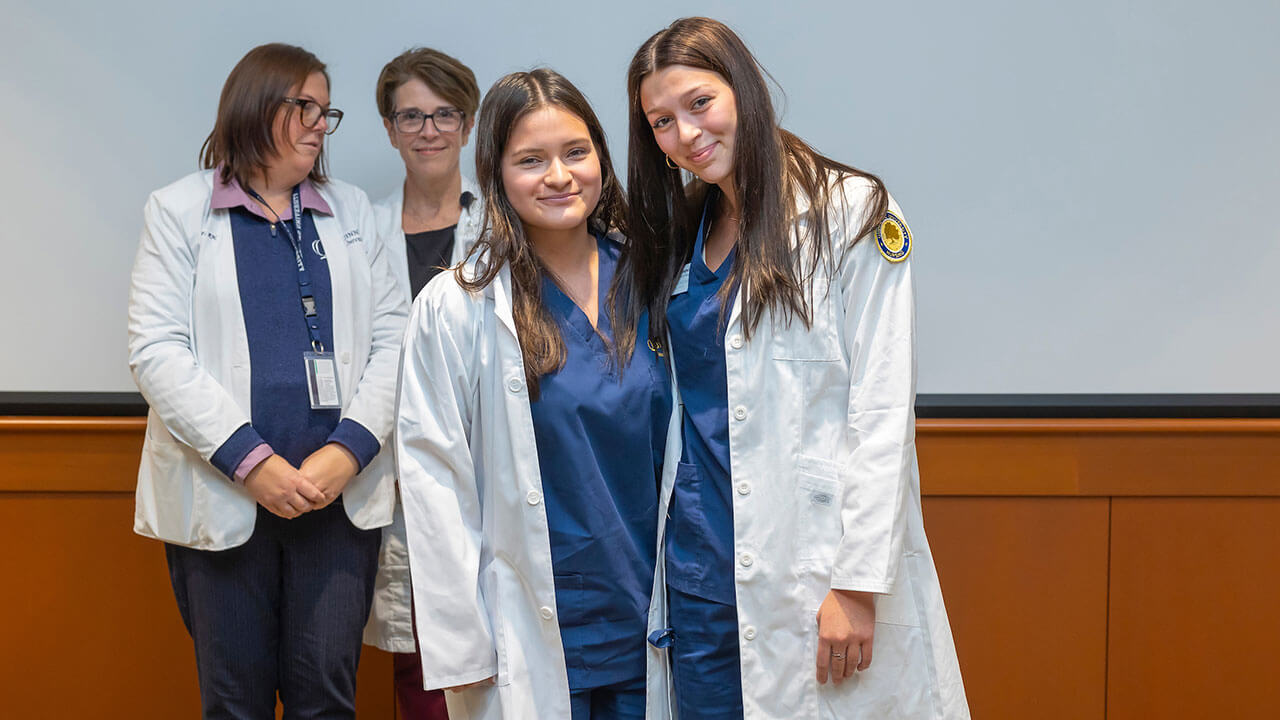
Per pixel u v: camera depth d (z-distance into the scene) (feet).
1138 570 7.09
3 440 7.06
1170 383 7.58
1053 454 7.02
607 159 5.16
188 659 7.27
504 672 4.91
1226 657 7.11
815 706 4.82
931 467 7.06
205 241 6.00
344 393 6.14
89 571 7.20
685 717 5.08
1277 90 7.32
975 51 7.38
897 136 7.47
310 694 6.16
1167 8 7.29
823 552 4.77
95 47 7.37
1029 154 7.44
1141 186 7.44
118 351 7.61
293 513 5.78
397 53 7.48
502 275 4.95
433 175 6.93
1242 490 7.00
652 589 5.11
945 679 4.91
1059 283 7.54
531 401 4.90
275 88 5.96
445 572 4.86
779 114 7.47
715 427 4.93
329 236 6.27
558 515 4.94
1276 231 7.43
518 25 7.48
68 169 7.46
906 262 4.79
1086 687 7.16
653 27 7.47
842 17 7.39
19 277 7.54
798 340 4.79
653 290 5.20
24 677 7.25
